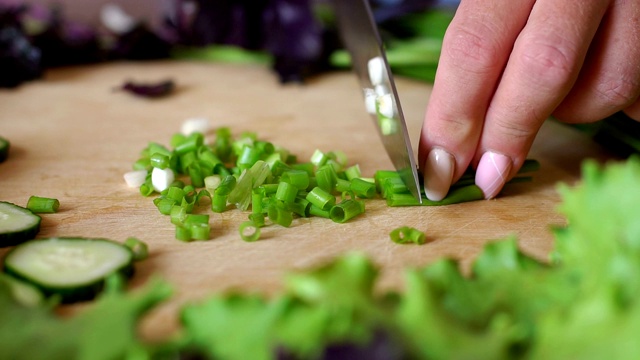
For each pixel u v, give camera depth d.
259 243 0.30
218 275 0.28
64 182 0.35
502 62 0.30
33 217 0.30
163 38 0.55
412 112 0.44
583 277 0.21
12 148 0.39
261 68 0.53
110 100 0.46
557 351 0.19
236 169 0.35
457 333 0.19
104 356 0.20
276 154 0.35
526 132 0.31
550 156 0.37
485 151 0.32
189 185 0.34
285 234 0.30
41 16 0.60
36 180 0.35
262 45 0.53
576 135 0.39
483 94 0.30
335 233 0.30
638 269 0.20
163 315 0.25
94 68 0.53
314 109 0.45
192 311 0.20
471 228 0.31
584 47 0.29
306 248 0.29
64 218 0.32
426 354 0.19
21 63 0.49
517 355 0.19
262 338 0.20
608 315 0.18
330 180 0.33
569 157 0.37
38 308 0.21
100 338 0.20
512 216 0.31
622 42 0.31
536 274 0.22
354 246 0.29
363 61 0.36
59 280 0.25
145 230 0.31
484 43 0.30
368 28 0.34
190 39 0.54
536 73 0.29
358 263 0.20
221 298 0.20
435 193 0.32
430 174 0.31
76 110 0.44
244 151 0.35
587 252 0.21
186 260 0.28
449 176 0.31
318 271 0.20
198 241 0.30
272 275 0.28
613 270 0.20
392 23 0.51
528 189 0.34
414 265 0.28
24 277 0.25
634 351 0.18
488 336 0.19
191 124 0.41
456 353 0.19
